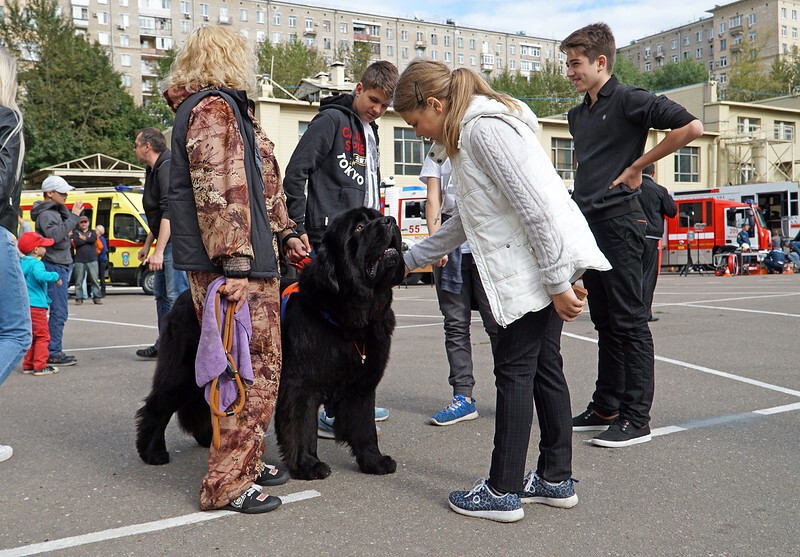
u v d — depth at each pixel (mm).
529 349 2850
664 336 8250
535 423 4508
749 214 25984
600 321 4270
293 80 65062
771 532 2760
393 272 3385
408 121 2986
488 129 2656
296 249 3748
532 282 2732
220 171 2852
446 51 109188
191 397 3674
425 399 5293
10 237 3551
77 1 81312
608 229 3922
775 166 40375
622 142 4000
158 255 6238
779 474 3443
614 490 3266
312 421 3514
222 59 3021
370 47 75188
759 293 14281
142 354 7465
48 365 6812
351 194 4375
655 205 6316
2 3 52969
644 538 2717
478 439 4211
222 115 2891
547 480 3074
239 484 3041
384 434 4332
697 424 4391
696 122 3637
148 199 6297
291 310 3463
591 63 4055
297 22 97812
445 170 4863
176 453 4023
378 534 2785
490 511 2912
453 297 4652
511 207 2717
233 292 2904
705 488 3270
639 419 4004
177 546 2695
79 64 46375
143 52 85438
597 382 4363
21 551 2672
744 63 75250
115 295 18203
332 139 4289
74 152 44281
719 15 111562
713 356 6801
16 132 3420
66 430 4547
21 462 3859
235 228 2836
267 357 3094
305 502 3172
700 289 16234
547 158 2775
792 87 72812
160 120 59781
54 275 6488
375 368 3516
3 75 3453
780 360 6508
